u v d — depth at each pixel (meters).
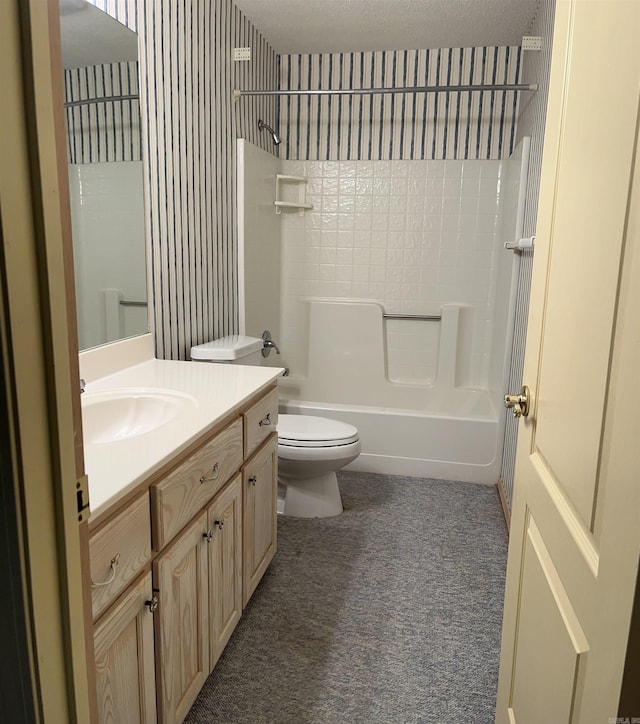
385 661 1.68
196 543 1.34
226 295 2.73
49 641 0.55
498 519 2.59
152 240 2.04
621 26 0.74
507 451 2.77
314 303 3.62
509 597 1.25
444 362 3.54
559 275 0.99
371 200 3.51
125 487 0.98
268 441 1.93
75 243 1.63
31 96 0.48
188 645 1.33
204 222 2.44
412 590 2.04
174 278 2.21
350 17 2.80
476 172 3.37
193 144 2.30
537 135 2.50
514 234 2.81
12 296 0.48
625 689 0.63
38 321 0.51
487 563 2.22
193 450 1.31
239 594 1.71
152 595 1.15
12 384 0.48
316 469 2.48
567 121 0.99
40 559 0.53
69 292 0.57
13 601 0.52
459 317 3.49
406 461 3.05
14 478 0.50
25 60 0.47
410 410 3.12
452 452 3.00
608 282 0.75
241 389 1.66
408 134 3.40
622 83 0.73
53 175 0.51
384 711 1.50
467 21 2.82
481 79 3.26
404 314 3.58
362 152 3.47
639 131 0.66
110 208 1.79
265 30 2.99
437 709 1.51
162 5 2.01
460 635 1.80
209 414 1.41
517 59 3.20
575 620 0.82
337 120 3.45
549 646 0.93
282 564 2.19
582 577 0.79
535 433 1.11
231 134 2.71
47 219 0.50
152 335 2.07
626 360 0.66
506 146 3.30
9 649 0.53
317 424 2.60
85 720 0.62
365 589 2.04
